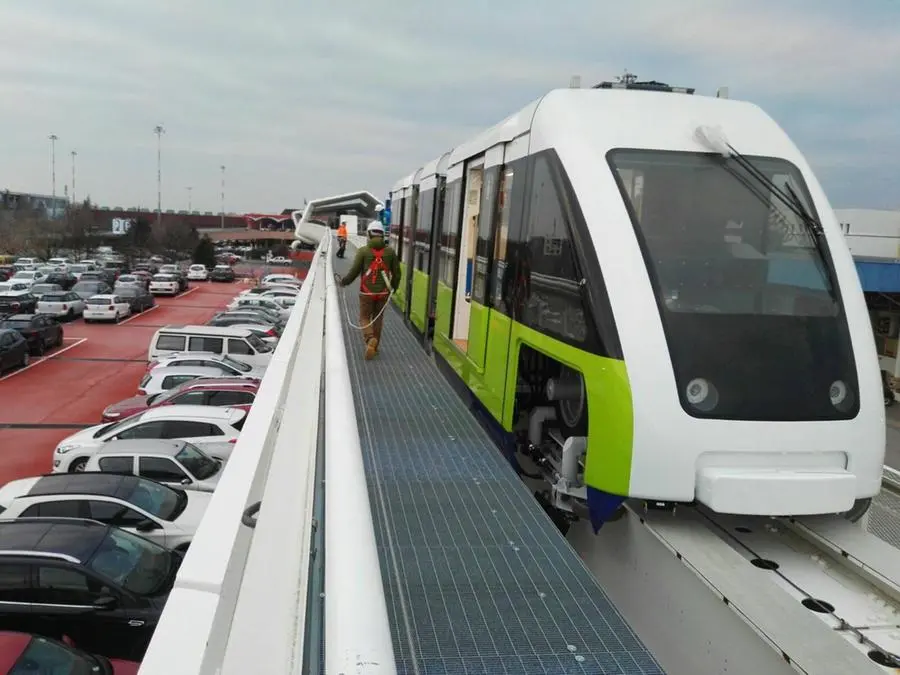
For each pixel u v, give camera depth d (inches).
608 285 150.3
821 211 164.1
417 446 200.4
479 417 259.8
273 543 83.7
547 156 180.2
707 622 126.9
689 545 139.6
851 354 151.9
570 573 128.7
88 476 412.2
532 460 205.2
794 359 148.3
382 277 316.5
